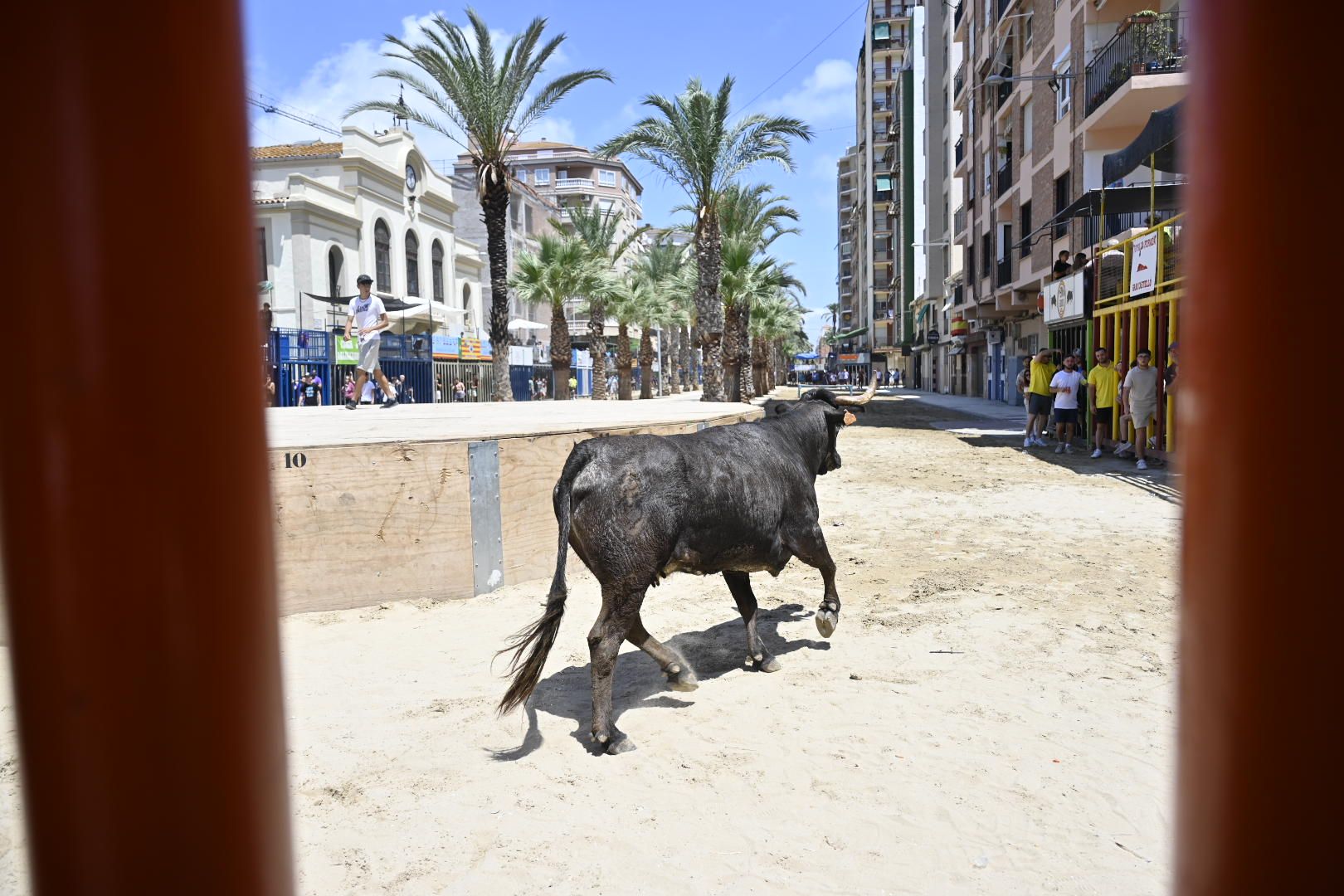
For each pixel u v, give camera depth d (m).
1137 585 7.01
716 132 25.17
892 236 80.94
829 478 13.40
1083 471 13.68
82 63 0.62
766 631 6.10
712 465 4.61
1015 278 31.81
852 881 3.13
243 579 0.73
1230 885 0.71
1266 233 0.61
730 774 3.97
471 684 5.25
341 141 44.12
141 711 0.70
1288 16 0.58
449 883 3.17
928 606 6.54
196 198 0.67
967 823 3.49
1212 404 0.67
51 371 0.65
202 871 0.73
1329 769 0.66
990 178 35.09
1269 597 0.65
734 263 29.98
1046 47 27.22
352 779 3.99
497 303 26.66
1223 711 0.69
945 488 12.26
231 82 0.71
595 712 4.26
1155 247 13.70
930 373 64.94
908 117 68.44
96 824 0.71
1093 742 4.20
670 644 5.88
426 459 6.96
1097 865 3.19
